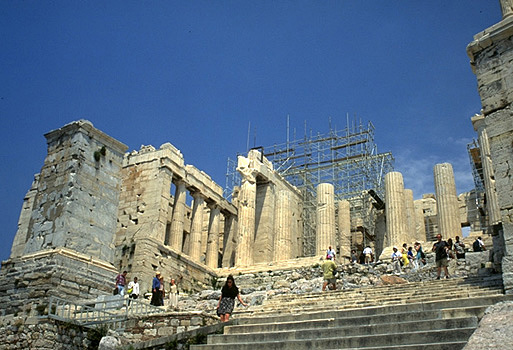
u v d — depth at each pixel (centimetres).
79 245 2728
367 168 5569
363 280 2970
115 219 2964
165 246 3959
